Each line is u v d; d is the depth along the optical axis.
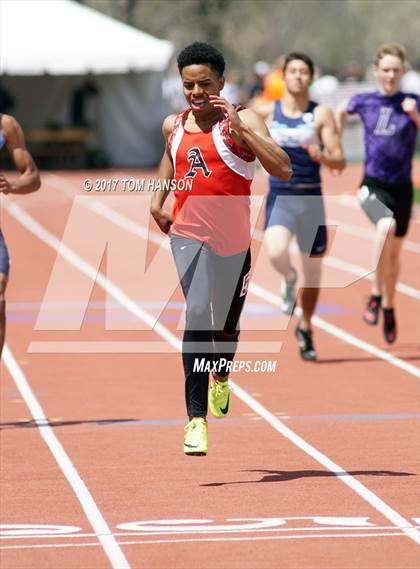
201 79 16.14
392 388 23.66
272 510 15.59
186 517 15.30
